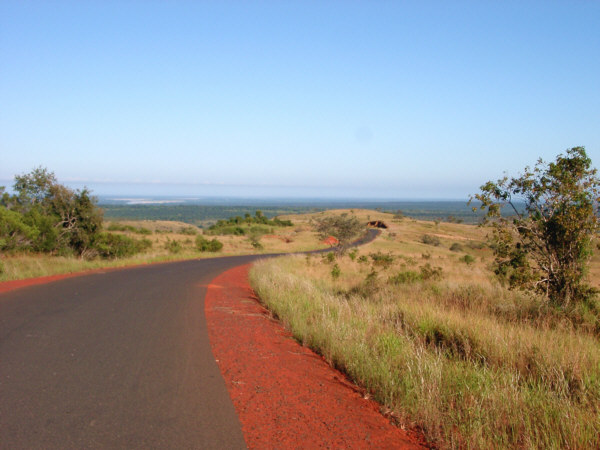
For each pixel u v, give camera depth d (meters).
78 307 8.23
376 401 4.04
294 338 6.44
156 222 107.38
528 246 9.05
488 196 9.18
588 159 8.39
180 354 5.32
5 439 2.99
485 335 5.90
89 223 21.98
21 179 21.03
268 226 90.50
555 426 3.31
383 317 7.38
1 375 4.29
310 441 3.15
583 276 8.55
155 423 3.35
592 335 6.55
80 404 3.66
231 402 3.84
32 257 17.53
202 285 13.16
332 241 58.81
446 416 3.53
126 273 15.78
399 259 33.34
